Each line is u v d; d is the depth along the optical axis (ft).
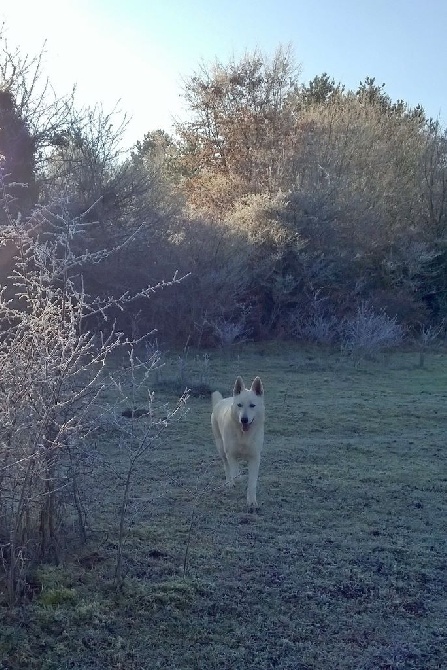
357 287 77.36
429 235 93.61
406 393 46.57
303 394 44.93
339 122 101.86
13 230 16.37
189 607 15.16
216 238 70.13
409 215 97.35
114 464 25.96
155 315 65.82
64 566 16.15
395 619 15.62
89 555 16.96
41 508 16.03
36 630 13.66
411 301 81.10
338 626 15.14
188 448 29.84
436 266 86.58
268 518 21.56
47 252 16.37
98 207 59.77
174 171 106.93
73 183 59.11
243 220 78.13
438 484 26.08
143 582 15.85
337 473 27.04
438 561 18.79
